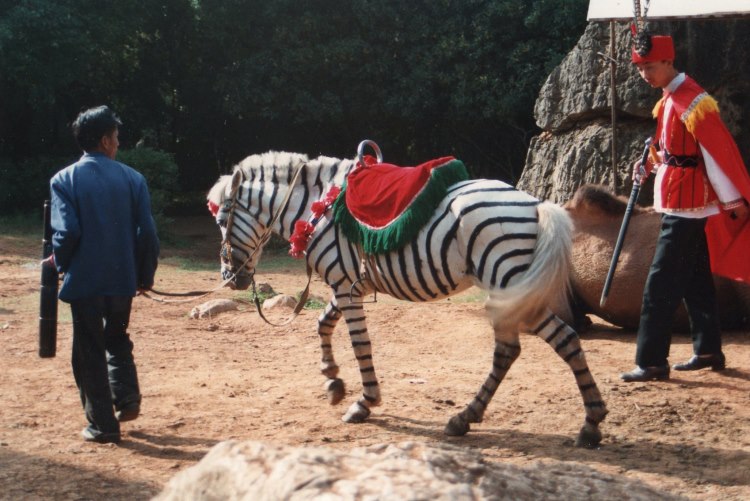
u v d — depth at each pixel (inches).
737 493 170.9
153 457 198.5
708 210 244.2
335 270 224.2
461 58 769.6
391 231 204.8
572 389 250.4
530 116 799.1
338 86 807.7
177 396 252.8
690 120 236.1
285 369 287.9
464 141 861.8
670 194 244.8
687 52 391.9
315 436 213.8
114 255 202.5
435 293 207.3
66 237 196.5
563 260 192.5
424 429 217.8
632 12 308.8
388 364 292.4
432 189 202.7
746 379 253.6
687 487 174.4
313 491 71.2
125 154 760.3
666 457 194.2
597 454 196.1
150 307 411.5
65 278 201.5
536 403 237.8
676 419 221.0
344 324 362.3
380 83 792.3
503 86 738.2
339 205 220.1
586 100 414.0
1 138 865.5
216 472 79.4
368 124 861.2
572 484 79.8
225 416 232.1
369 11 760.3
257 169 248.2
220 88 806.5
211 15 807.1
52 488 177.2
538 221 194.7
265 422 226.7
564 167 418.3
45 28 724.7
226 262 252.1
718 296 304.3
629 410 227.1
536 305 191.3
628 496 80.0
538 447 201.9
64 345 319.9
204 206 967.6
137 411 211.8
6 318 373.1
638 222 317.7
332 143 897.5
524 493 74.9
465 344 319.0
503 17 737.6
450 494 69.5
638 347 255.9
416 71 760.3
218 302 394.3
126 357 214.5
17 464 191.9
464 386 258.8
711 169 236.4
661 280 249.6
